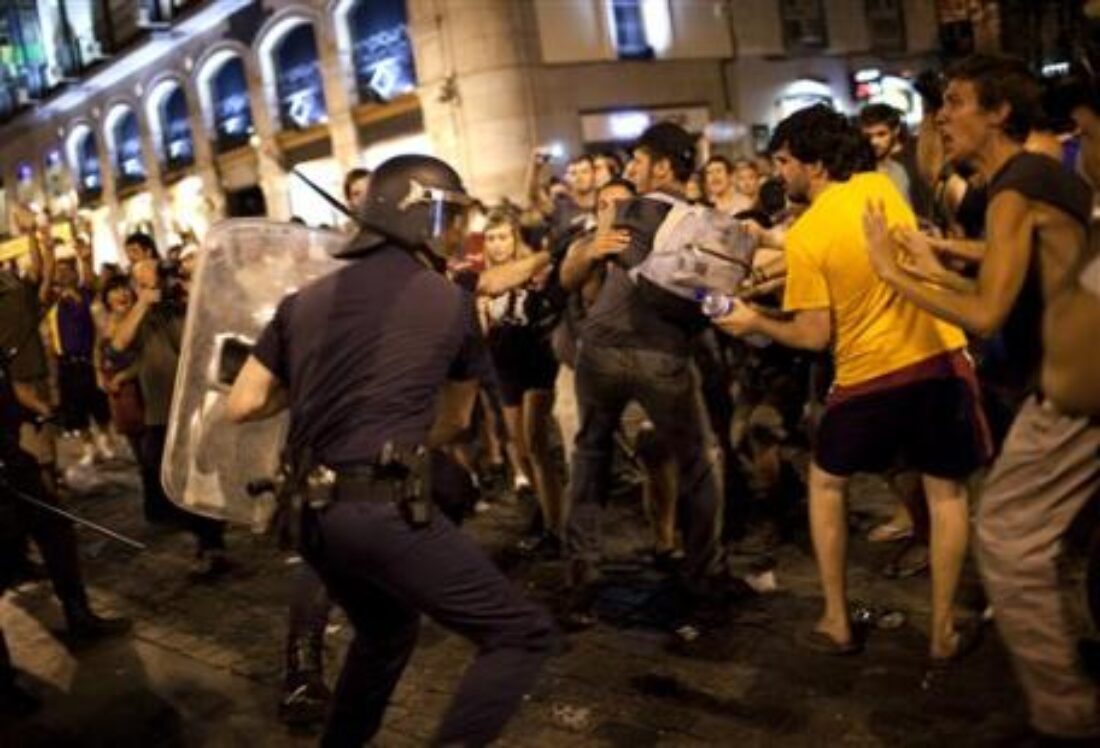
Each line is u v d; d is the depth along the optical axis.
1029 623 2.62
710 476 3.94
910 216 3.31
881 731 3.05
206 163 20.48
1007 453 2.65
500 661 2.52
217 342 3.33
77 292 8.73
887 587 4.05
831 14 18.97
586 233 4.66
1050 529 2.59
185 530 6.45
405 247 2.65
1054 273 2.52
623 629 3.99
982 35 17.45
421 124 16.08
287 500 2.58
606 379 3.86
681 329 3.77
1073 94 2.64
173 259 6.94
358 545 2.49
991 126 2.71
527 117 15.16
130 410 6.43
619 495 5.71
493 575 2.56
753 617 3.94
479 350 2.73
